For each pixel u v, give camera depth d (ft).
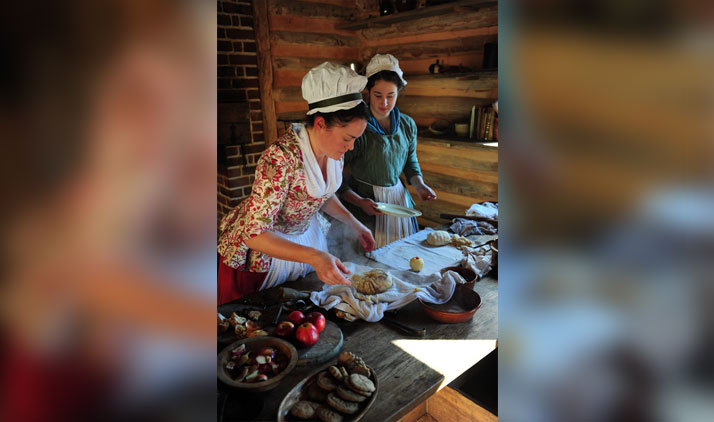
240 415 3.05
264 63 12.31
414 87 12.44
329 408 3.03
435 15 11.53
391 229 8.09
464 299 4.51
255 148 12.60
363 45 13.93
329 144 4.84
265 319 4.17
